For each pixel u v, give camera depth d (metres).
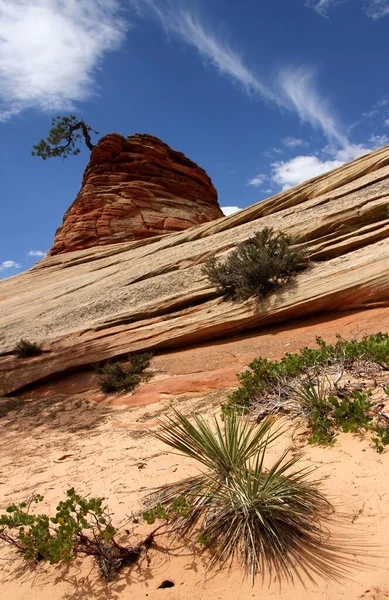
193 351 9.70
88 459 5.59
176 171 31.12
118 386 9.04
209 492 3.16
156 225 26.50
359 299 8.51
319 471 3.62
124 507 3.74
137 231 25.97
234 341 9.48
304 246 10.84
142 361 9.71
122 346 10.70
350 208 10.98
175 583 2.66
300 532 2.87
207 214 30.09
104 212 26.44
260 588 2.47
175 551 2.94
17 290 20.66
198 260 13.27
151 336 10.54
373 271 8.56
